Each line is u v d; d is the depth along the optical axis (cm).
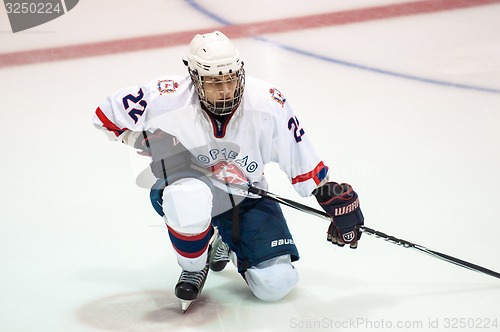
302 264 1248
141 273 1233
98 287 1195
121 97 1097
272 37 2330
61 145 1716
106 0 2712
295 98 1923
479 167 1560
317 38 2322
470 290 1166
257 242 1119
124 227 1366
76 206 1440
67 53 2267
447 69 2089
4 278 1219
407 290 1169
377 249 1285
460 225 1347
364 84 2005
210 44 1002
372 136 1709
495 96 1922
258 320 1101
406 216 1379
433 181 1505
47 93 2016
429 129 1744
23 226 1372
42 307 1146
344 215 1108
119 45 2311
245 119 1068
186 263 1103
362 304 1134
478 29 2364
